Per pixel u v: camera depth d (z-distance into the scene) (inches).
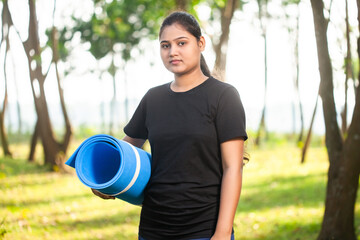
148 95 86.0
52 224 227.1
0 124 513.7
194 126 78.0
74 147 703.7
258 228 236.1
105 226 240.4
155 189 79.5
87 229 229.5
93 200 309.0
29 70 436.1
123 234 224.1
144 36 793.6
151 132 81.7
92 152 81.7
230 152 77.9
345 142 178.2
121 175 76.9
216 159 79.2
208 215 77.8
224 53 616.1
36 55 431.5
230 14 444.5
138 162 79.4
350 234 180.5
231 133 77.4
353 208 180.4
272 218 254.7
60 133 987.3
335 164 181.0
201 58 91.0
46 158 438.6
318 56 181.5
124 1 618.5
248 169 472.4
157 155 80.6
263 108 730.8
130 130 89.7
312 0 179.9
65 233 213.9
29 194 302.0
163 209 78.7
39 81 438.9
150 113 83.4
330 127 181.3
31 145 488.4
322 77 181.2
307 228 227.5
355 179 177.8
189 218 77.5
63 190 337.4
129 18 729.6
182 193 77.5
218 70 96.7
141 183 79.8
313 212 261.7
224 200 76.2
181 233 77.7
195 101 79.6
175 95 81.5
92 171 82.1
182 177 78.0
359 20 168.1
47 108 442.9
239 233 229.1
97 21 565.3
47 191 323.6
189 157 77.9
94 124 1198.3
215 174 79.4
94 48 816.9
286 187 350.0
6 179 343.9
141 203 84.1
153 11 506.3
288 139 873.5
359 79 172.2
